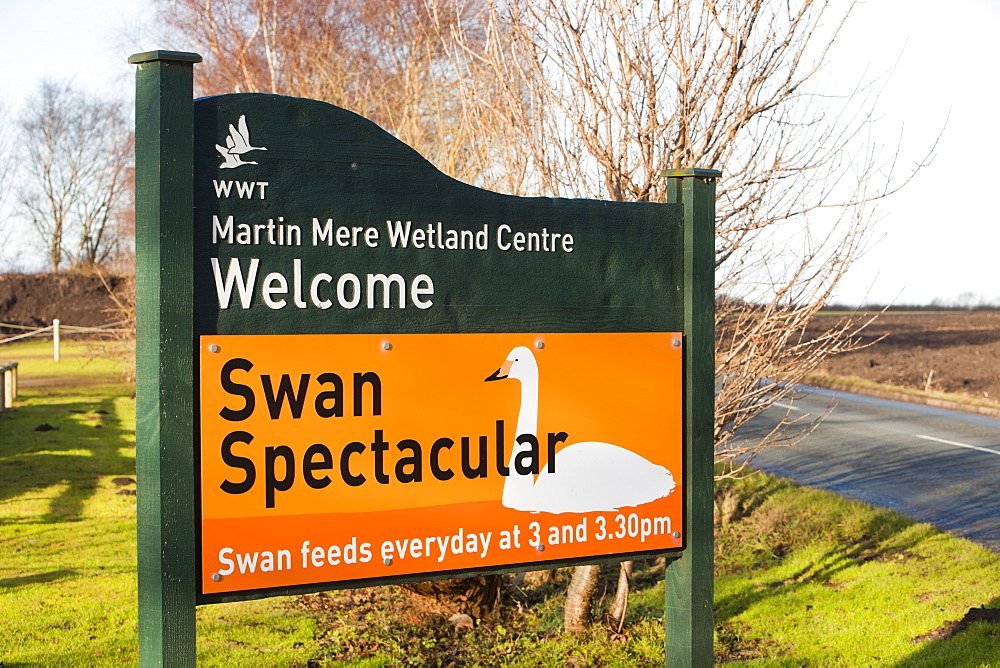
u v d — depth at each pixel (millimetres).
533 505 3213
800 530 8539
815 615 6180
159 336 2670
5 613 6035
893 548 7785
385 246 3004
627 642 5719
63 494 9812
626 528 3355
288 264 2873
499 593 6266
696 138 5480
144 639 2682
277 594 2850
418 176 3053
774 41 5293
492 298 3160
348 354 2947
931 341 30766
